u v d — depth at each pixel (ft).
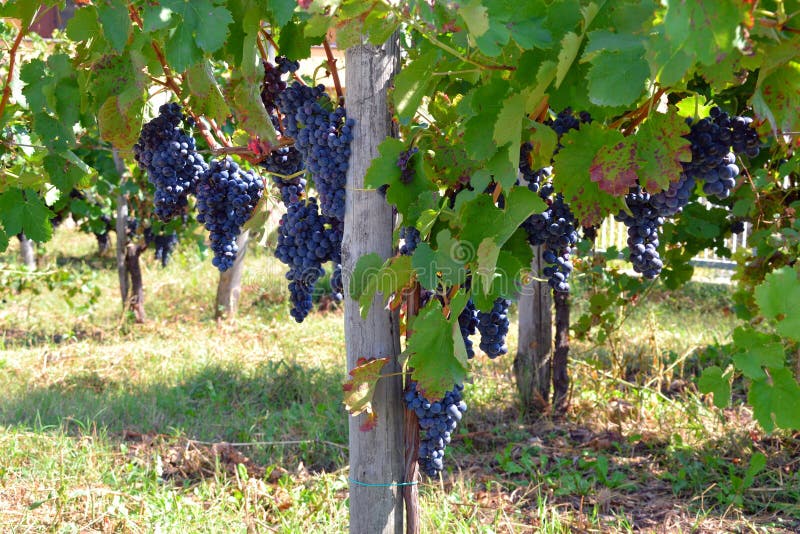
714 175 7.88
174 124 11.10
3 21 16.98
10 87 10.78
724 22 4.98
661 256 18.62
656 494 16.46
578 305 32.71
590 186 7.75
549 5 7.10
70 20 9.91
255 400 23.53
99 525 14.35
